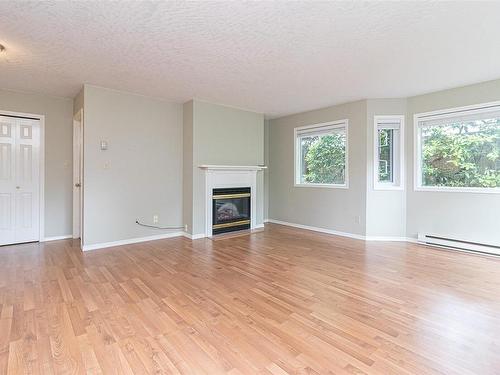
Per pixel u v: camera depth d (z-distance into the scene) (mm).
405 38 2650
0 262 3486
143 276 3045
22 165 4359
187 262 3543
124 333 1959
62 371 1576
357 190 4902
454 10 2189
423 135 4539
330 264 3477
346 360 1687
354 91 4336
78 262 3506
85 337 1903
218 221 5156
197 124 4824
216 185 5062
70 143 4754
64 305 2361
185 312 2260
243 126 5496
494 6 2129
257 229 5684
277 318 2178
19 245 4293
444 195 4262
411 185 4609
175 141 4977
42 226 4535
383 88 4180
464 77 3715
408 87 4117
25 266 3344
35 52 2928
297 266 3396
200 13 2238
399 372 1582
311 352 1764
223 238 4879
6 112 4199
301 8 2172
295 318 2178
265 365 1640
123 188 4406
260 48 2861
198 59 3127
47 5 2111
